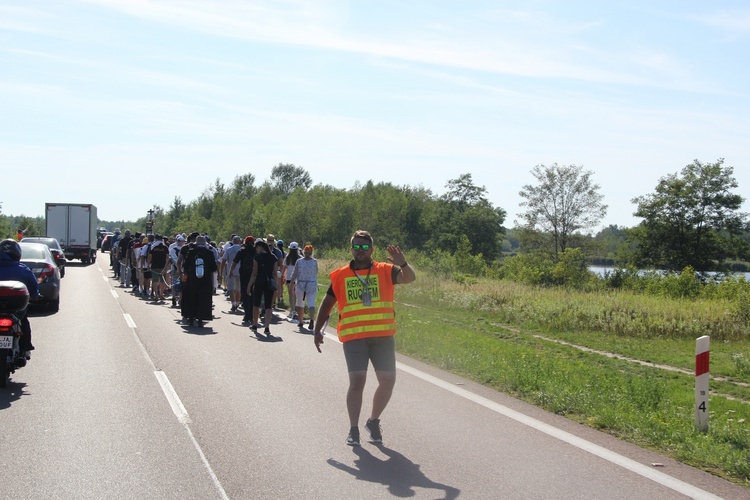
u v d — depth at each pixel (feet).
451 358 38.09
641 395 30.35
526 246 209.77
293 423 24.26
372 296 22.06
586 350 52.75
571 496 17.47
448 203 322.34
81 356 37.40
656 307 73.05
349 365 21.90
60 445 21.22
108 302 69.77
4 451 20.54
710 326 66.28
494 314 73.46
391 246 22.35
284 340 46.03
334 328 53.88
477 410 26.84
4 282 29.17
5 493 17.03
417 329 53.21
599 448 21.83
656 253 215.92
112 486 17.67
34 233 293.02
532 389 30.73
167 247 73.72
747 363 46.60
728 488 18.35
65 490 17.33
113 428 23.25
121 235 107.86
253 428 23.50
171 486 17.74
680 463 20.58
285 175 511.81
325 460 20.16
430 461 20.24
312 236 259.19
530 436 23.16
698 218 213.46
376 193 343.26
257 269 48.67
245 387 30.17
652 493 17.79
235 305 65.62
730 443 23.45
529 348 48.73
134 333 47.34
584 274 157.38
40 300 59.31
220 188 323.78
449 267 134.21
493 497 17.30
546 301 76.43
